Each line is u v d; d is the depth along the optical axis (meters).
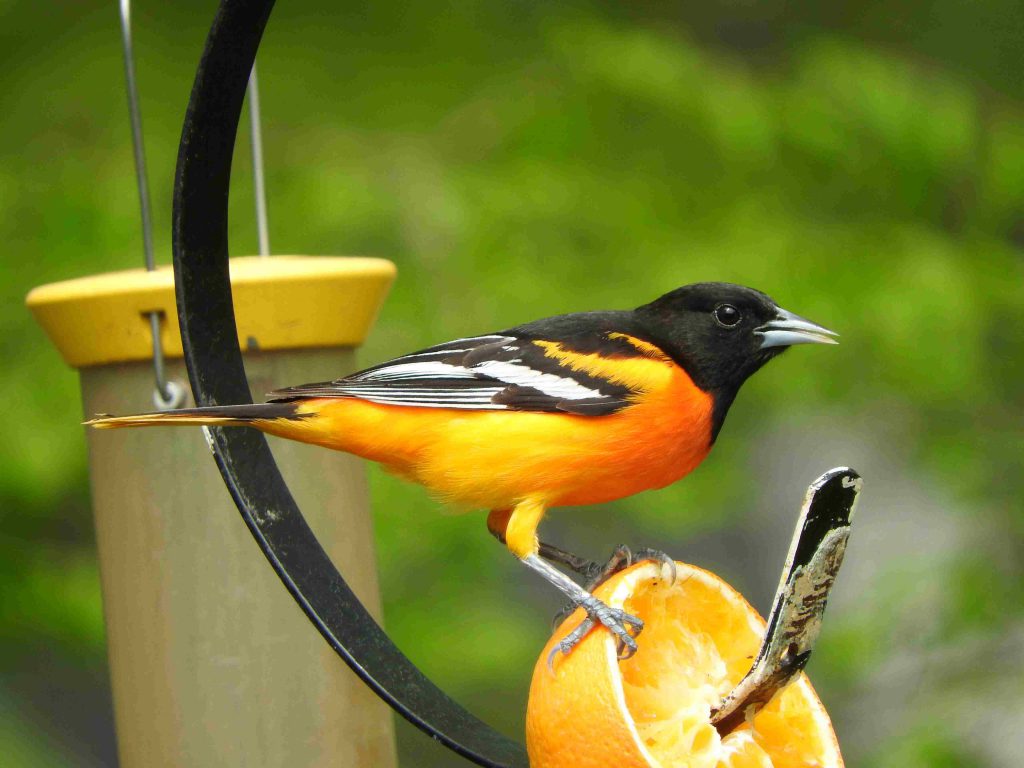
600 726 4.38
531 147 12.77
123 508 6.48
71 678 15.41
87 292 6.05
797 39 15.00
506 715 14.02
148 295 6.01
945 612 12.48
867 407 13.54
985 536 13.01
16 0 12.73
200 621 6.43
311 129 12.55
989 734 12.09
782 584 4.21
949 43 15.20
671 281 12.13
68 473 11.37
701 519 12.62
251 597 6.43
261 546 5.29
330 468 6.65
